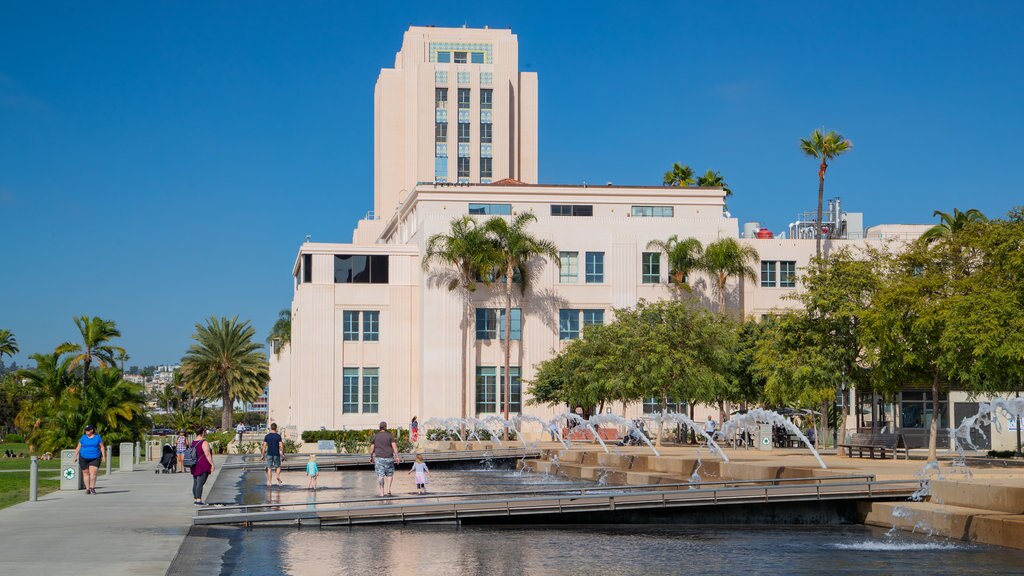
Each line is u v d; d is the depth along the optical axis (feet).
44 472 171.42
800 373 154.81
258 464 185.68
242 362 358.02
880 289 151.84
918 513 92.94
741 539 90.38
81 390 218.79
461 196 286.87
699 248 258.78
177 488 122.83
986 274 135.74
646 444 223.30
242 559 72.74
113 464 188.96
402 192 354.54
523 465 194.49
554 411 263.29
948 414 194.18
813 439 199.41
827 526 99.40
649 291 271.90
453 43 407.23
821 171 271.69
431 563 75.31
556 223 271.90
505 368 258.98
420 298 271.08
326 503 94.68
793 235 310.04
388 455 113.19
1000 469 120.88
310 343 271.28
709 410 259.19
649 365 201.26
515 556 79.66
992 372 122.21
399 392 274.16
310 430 268.00
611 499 99.66
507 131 396.57
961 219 236.84
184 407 618.03
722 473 127.85
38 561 61.62
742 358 214.69
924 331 128.47
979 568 73.46
